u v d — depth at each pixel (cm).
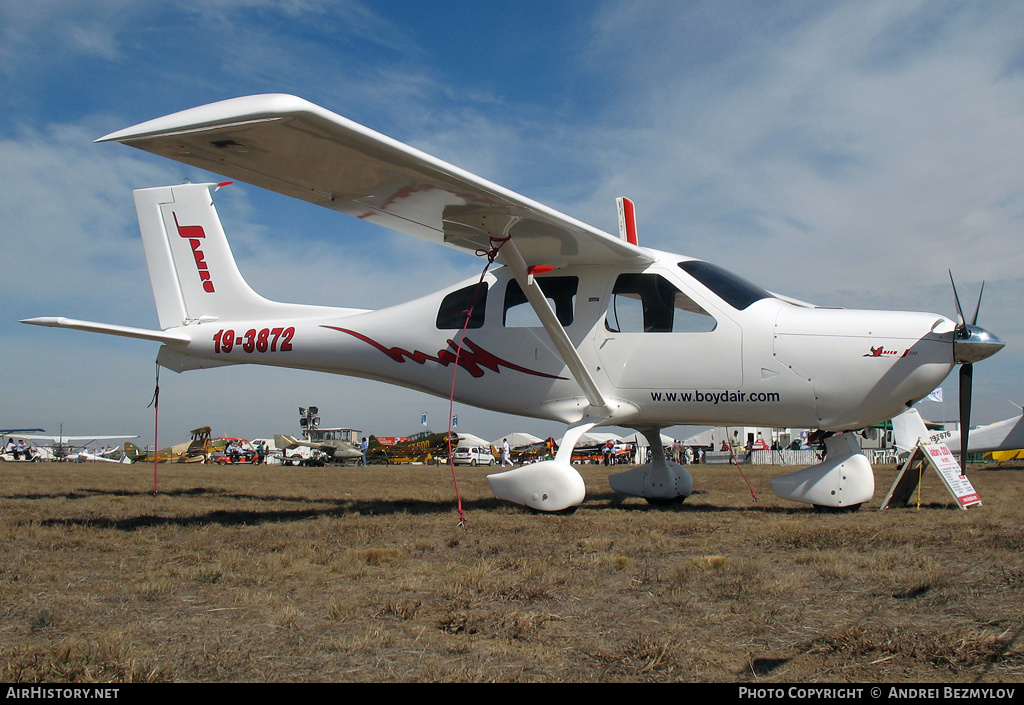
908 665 223
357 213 601
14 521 562
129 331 814
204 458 4269
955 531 445
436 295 749
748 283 667
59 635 264
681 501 759
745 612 285
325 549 431
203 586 342
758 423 645
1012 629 251
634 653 239
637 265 669
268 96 428
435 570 376
